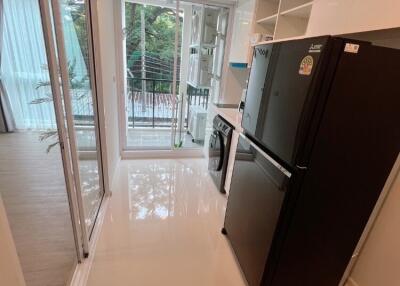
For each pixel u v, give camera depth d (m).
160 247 1.89
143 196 2.56
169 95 3.85
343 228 1.34
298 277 1.40
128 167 3.20
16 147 3.47
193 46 3.32
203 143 3.74
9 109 3.89
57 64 1.20
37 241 1.79
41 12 1.08
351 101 1.05
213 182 2.96
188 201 2.54
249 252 1.57
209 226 2.18
